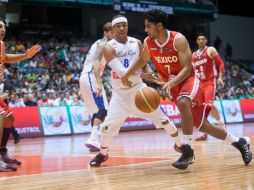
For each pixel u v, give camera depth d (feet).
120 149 21.42
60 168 14.39
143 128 40.37
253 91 58.59
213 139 25.64
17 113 34.22
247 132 31.76
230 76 64.85
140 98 12.91
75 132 37.17
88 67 20.24
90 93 19.98
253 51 80.94
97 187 10.59
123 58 14.61
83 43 61.46
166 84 12.59
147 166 14.25
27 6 65.62
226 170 12.71
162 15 12.81
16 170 13.92
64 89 47.26
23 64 50.01
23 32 58.90
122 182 11.22
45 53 54.08
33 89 45.65
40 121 35.37
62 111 36.86
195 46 70.49
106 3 56.65
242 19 79.82
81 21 68.74
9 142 30.63
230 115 47.24
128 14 71.72
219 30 76.84
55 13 68.03
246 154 13.66
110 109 14.62
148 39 13.32
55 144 26.91
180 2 63.36
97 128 20.42
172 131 14.70
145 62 13.67
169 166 14.05
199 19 71.82
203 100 13.43
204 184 10.50
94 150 20.67
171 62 13.17
